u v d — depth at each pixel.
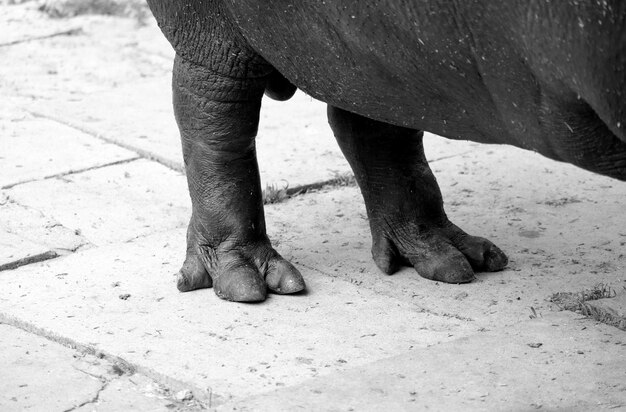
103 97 10.42
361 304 6.37
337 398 5.33
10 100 10.34
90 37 12.39
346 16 4.88
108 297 6.54
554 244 7.11
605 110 4.12
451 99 4.92
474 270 6.76
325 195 8.20
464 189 8.13
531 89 4.46
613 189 8.02
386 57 4.88
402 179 6.78
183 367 5.71
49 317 6.30
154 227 7.64
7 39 12.27
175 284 6.69
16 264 7.02
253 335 6.04
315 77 5.44
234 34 6.04
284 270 6.50
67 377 5.72
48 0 13.10
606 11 3.91
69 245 7.33
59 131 9.49
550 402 5.24
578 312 6.16
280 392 5.38
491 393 5.34
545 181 8.23
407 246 6.76
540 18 4.12
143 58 11.70
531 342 5.82
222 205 6.53
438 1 4.47
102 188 8.31
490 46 4.43
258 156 8.95
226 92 6.27
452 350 5.75
